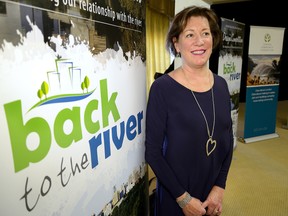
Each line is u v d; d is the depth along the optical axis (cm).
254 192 252
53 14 54
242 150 363
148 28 293
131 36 95
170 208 116
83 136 67
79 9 63
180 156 106
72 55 61
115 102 84
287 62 732
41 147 53
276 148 372
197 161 107
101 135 76
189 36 102
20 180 48
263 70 386
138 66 103
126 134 95
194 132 104
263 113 405
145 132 111
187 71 107
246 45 630
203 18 104
